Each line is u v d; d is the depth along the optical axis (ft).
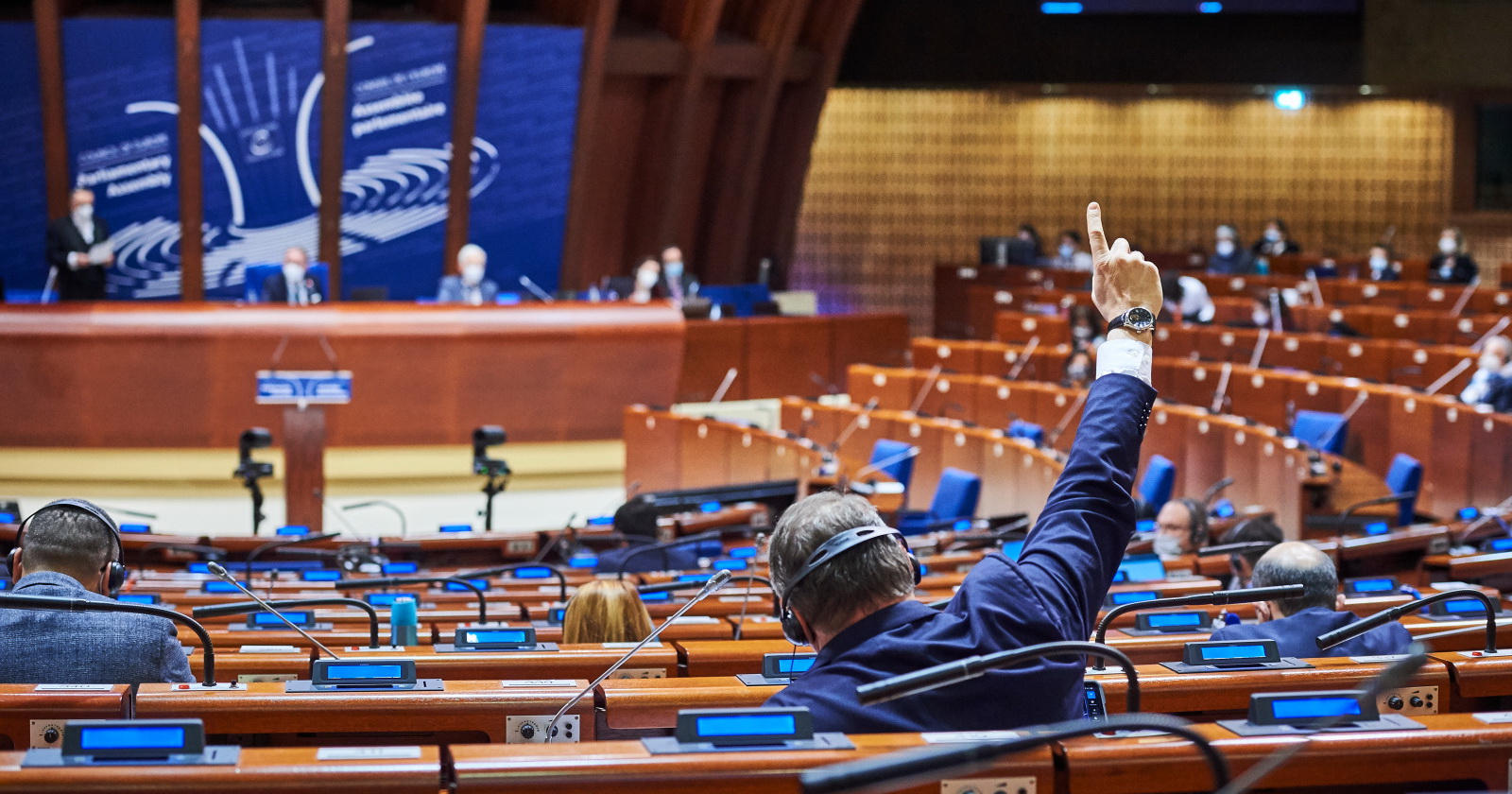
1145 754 6.50
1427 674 8.77
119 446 41.96
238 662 10.32
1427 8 74.23
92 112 53.42
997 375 53.62
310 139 55.52
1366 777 6.66
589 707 8.40
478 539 26.48
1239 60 74.79
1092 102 78.84
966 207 79.92
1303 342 50.24
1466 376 46.39
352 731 8.26
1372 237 78.07
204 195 55.06
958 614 6.84
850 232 80.79
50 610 8.99
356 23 54.39
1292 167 78.38
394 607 12.48
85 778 5.87
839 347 58.49
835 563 6.89
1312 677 8.64
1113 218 79.46
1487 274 76.84
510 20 60.90
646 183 65.51
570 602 11.97
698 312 55.26
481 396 43.65
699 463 41.68
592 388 44.65
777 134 69.62
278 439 42.52
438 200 58.49
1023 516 28.66
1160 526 23.53
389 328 42.39
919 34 75.82
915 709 6.52
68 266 46.75
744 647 10.69
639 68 61.36
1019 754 6.40
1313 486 33.76
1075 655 6.79
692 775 6.09
